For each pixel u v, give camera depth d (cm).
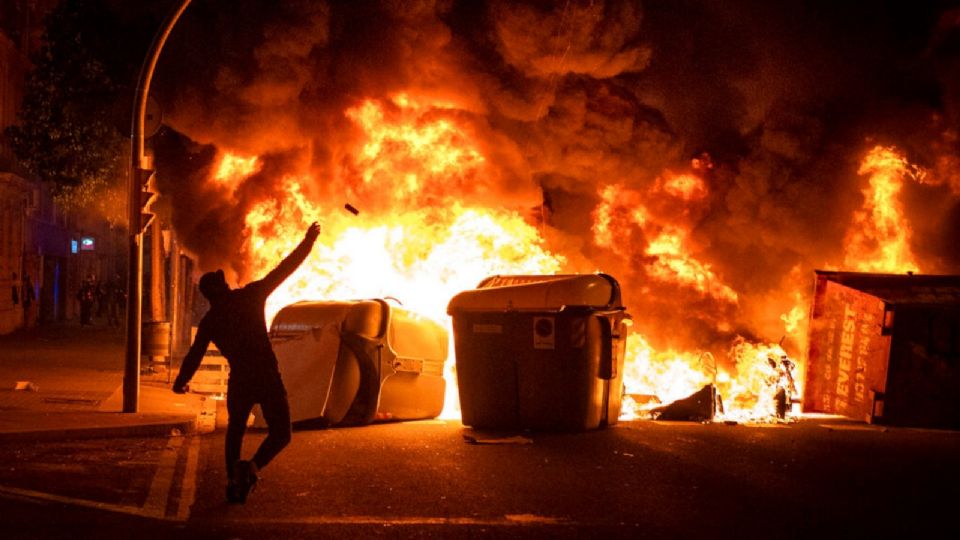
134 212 1357
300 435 1241
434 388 1438
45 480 912
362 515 791
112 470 977
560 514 802
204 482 926
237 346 841
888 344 1389
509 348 1298
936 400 1378
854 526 785
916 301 1389
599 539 725
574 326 1281
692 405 1430
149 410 1386
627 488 912
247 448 1124
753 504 855
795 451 1157
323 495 867
